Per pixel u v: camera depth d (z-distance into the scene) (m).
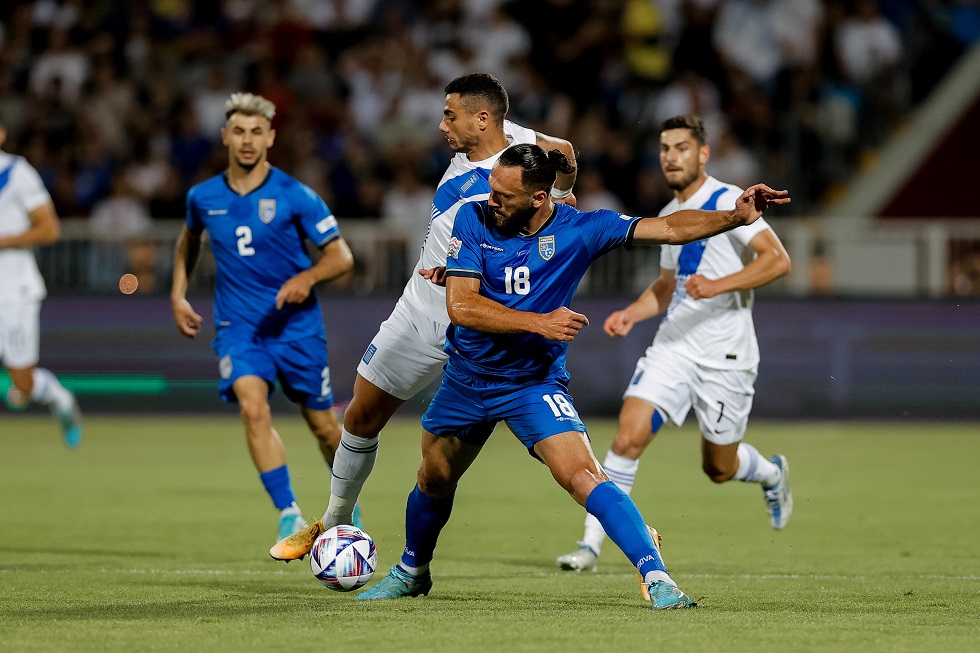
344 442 23.14
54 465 45.91
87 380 60.84
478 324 18.75
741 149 72.06
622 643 17.09
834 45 75.00
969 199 72.00
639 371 28.06
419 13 75.69
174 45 74.38
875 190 71.81
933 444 52.81
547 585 23.69
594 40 73.62
